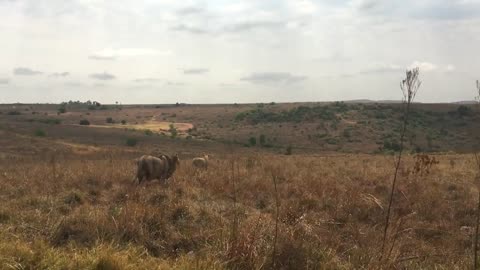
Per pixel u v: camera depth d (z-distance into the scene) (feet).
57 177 50.60
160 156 51.93
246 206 36.58
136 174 53.31
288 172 63.52
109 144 238.48
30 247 20.84
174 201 34.35
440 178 55.01
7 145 179.63
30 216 28.76
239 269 19.99
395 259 20.61
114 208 29.99
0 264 18.03
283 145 333.01
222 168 68.54
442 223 31.89
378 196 41.14
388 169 67.72
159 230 26.71
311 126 402.31
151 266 19.81
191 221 29.73
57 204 34.24
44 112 518.37
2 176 54.95
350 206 35.63
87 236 24.85
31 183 45.03
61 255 19.83
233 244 21.07
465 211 36.17
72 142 223.30
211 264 19.61
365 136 360.28
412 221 31.58
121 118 512.22
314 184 46.96
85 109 598.75
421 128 340.18
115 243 23.32
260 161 80.64
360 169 71.26
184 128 436.76
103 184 47.39
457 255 24.43
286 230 23.47
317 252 21.86
